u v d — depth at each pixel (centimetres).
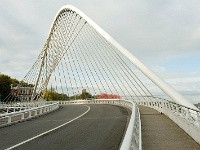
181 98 1708
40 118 2238
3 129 1552
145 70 2319
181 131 1254
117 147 934
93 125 1606
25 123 1873
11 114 1844
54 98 10356
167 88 1886
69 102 6078
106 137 1153
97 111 2861
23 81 9769
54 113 2780
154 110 2720
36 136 1227
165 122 1634
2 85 9894
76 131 1363
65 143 1030
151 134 1177
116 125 1573
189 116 1177
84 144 1001
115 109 3083
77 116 2302
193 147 891
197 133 960
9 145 1014
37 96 6400
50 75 6047
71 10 4681
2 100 9806
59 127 1550
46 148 937
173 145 928
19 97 10144
